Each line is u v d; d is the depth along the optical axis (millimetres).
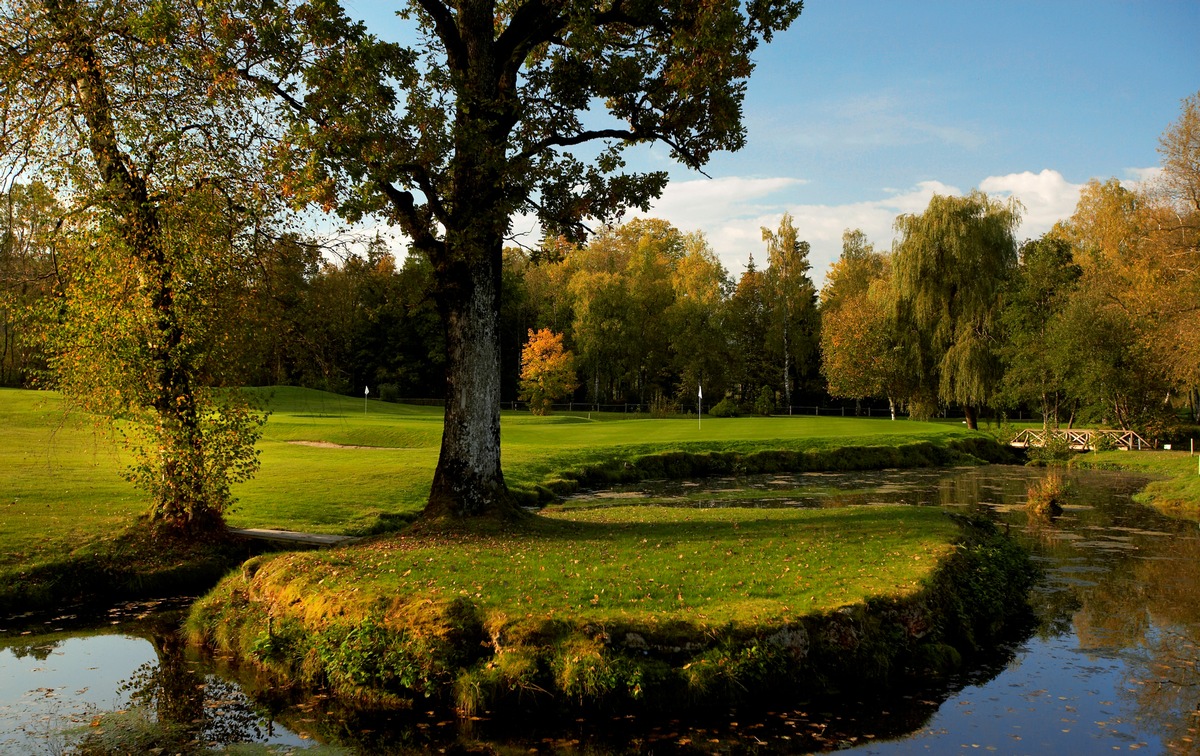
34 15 12711
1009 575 12859
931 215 45281
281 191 12953
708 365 66938
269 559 12094
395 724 7922
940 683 8930
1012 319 44312
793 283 69000
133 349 13250
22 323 13484
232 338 14078
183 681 9156
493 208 12625
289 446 30953
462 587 9711
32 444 25969
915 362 48062
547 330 57719
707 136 14570
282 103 12875
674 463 31109
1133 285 42938
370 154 11742
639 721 7750
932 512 16312
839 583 10016
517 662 8070
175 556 13938
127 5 12586
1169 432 40969
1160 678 9148
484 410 14281
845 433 38844
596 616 8562
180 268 13266
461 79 12711
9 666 9664
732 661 8117
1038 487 27578
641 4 13336
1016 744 7418
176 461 14266
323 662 8852
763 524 14906
